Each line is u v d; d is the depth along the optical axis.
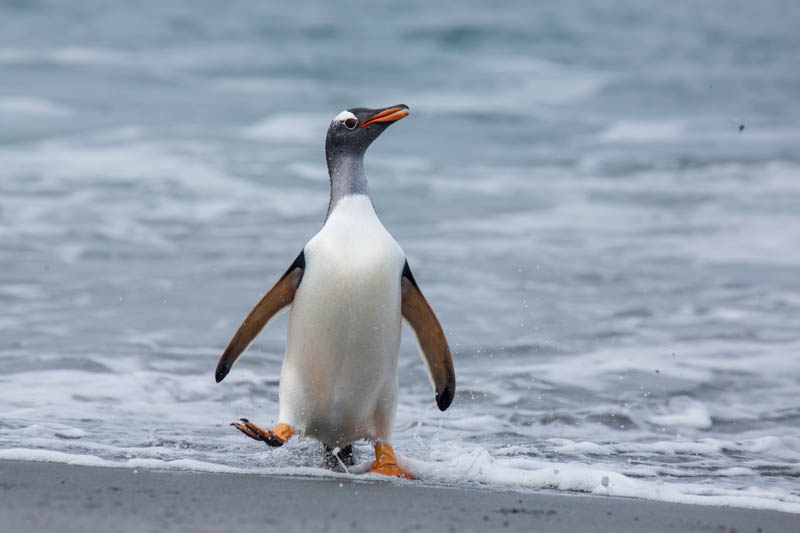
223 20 77.19
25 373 14.75
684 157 41.88
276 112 51.62
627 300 21.64
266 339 17.92
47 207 30.53
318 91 57.91
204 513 7.09
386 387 10.06
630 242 27.92
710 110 55.03
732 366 16.48
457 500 8.48
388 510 7.75
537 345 17.62
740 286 23.06
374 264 9.62
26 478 8.34
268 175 36.78
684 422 13.46
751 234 28.84
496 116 52.53
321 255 9.73
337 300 9.62
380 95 57.56
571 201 33.94
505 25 77.81
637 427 13.23
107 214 29.88
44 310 19.45
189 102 53.53
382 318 9.73
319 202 32.78
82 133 44.41
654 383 15.38
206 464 9.73
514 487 9.64
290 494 8.24
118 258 24.61
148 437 11.50
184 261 24.42
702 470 10.97
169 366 15.67
